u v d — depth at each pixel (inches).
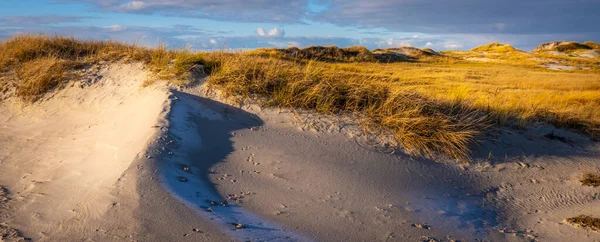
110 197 188.2
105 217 173.0
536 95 658.8
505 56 2903.5
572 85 999.0
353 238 180.9
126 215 173.0
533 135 356.2
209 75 383.9
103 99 374.9
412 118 320.5
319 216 199.2
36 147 307.7
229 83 358.9
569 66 2329.0
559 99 590.2
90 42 516.4
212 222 175.3
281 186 228.8
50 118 364.8
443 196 243.4
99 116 348.8
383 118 327.3
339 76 386.9
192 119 299.1
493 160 304.3
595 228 209.0
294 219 193.8
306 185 232.5
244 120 319.3
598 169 301.6
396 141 307.3
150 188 195.0
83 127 335.0
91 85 400.8
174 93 334.0
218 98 348.8
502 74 1450.5
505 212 234.5
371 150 290.7
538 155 319.0
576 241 196.7
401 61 2161.7
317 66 395.9
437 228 199.8
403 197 232.8
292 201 212.8
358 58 1825.8
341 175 248.5
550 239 199.5
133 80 392.5
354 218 200.4
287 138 294.7
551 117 405.4
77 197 200.1
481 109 390.3
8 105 397.4
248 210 198.4
